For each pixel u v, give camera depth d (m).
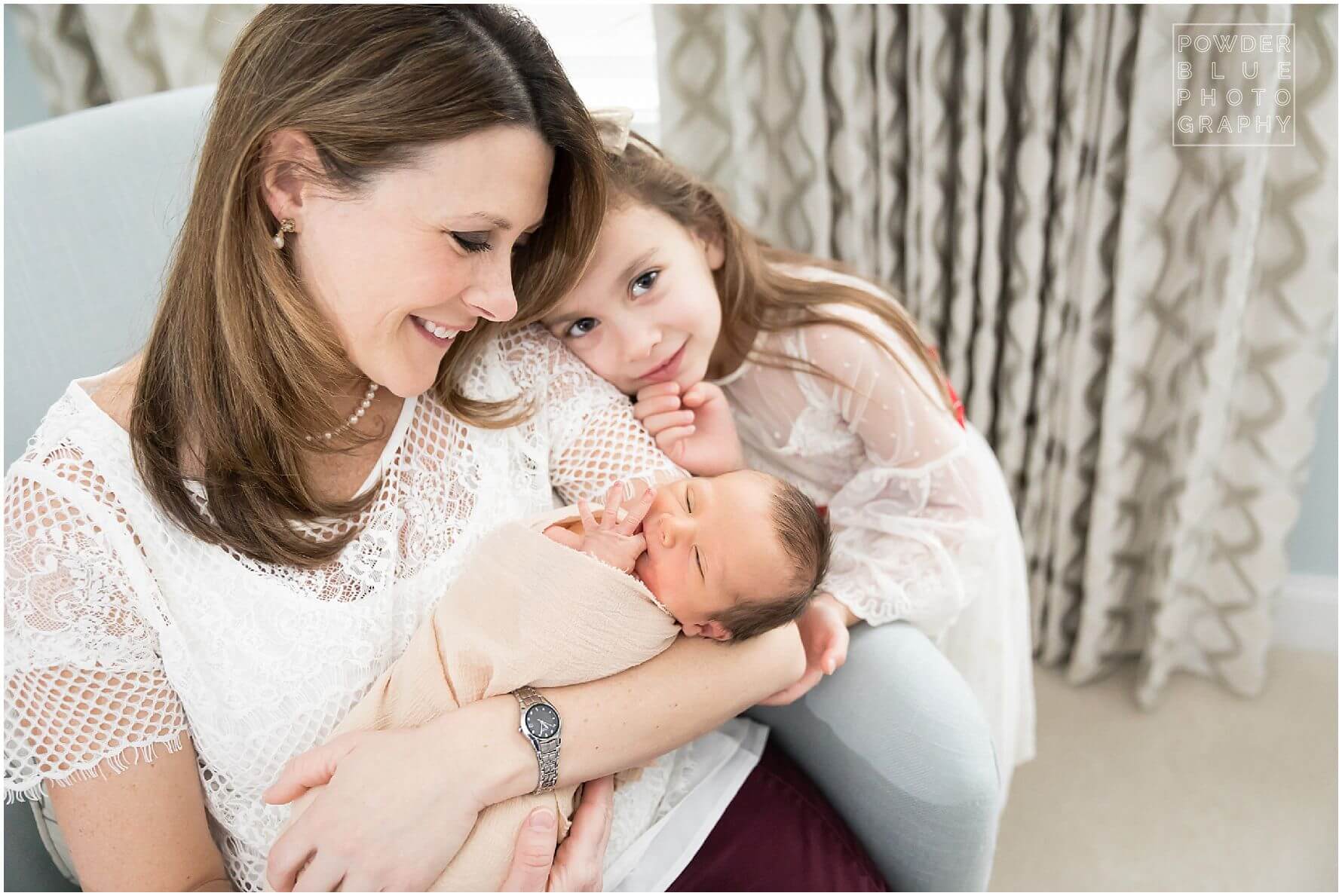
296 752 0.98
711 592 1.00
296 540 0.96
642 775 1.11
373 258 0.86
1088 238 1.73
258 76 0.84
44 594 0.88
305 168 0.85
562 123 0.89
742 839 1.13
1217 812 1.83
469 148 0.83
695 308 1.17
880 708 1.15
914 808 1.12
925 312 1.85
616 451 1.15
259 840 0.99
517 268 1.09
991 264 1.77
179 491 0.93
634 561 1.01
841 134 1.75
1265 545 1.91
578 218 1.01
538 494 1.13
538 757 0.93
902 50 1.71
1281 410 1.80
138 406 0.93
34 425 1.20
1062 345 1.85
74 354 1.23
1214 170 1.64
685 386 1.23
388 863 0.88
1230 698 2.07
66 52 1.81
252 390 0.91
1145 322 1.77
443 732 0.93
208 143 0.87
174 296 0.92
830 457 1.37
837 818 1.19
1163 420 1.87
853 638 1.22
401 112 0.81
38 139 1.24
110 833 0.92
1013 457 1.94
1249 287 1.75
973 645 1.47
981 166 1.73
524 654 0.96
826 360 1.27
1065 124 1.68
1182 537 1.87
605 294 1.13
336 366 0.95
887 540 1.29
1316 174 1.63
